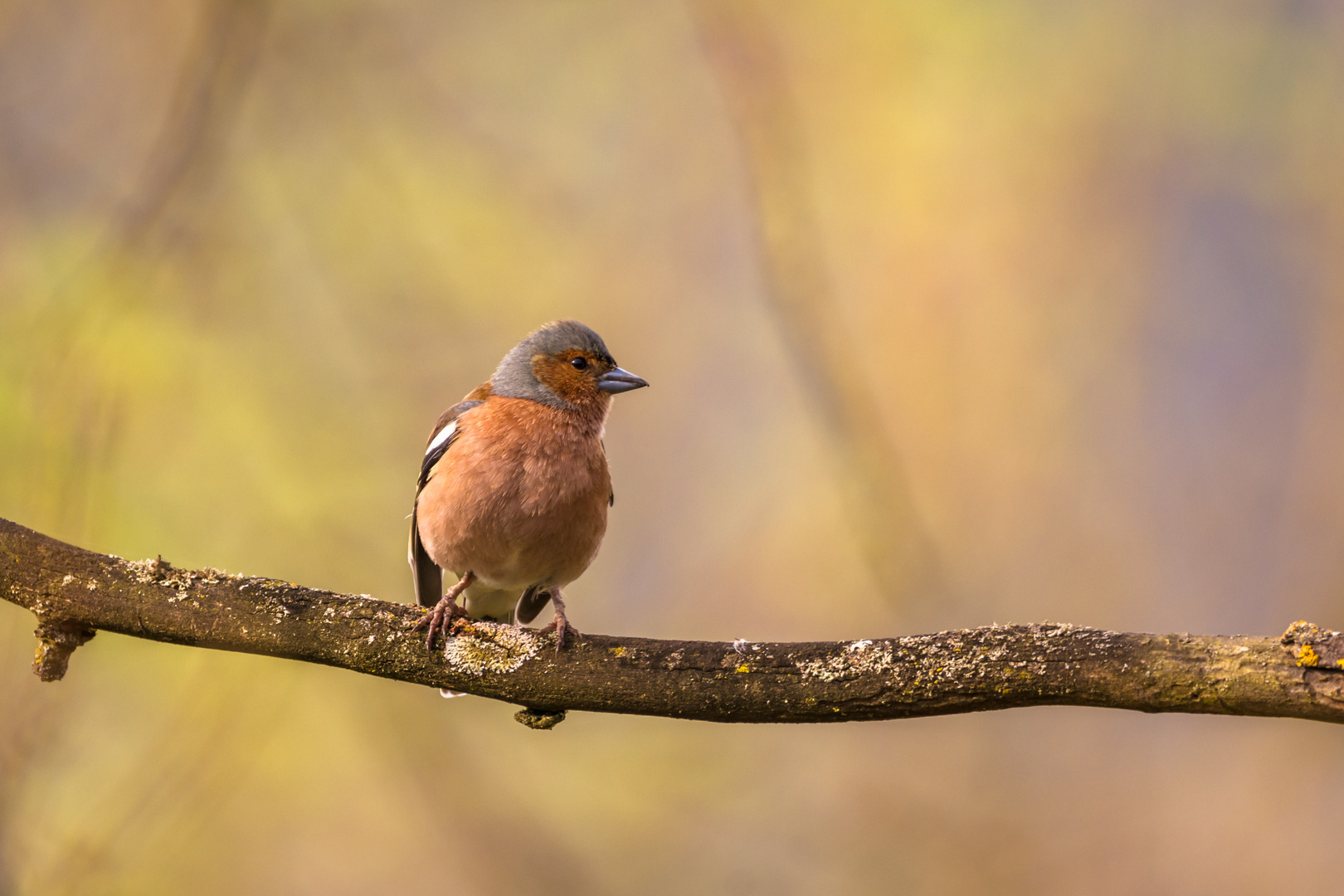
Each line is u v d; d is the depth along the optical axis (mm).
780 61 12875
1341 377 16078
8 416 10219
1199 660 5160
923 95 15406
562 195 15148
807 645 5867
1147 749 14469
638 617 15844
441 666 6219
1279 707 5012
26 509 10102
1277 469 16125
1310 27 15602
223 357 12469
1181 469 16219
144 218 10875
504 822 13297
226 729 11305
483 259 14195
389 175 13578
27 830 10023
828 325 12789
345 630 6301
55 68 13297
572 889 13289
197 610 6309
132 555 11062
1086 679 5309
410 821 13727
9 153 12773
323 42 13320
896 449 15055
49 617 6324
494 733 13828
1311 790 13875
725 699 5836
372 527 12812
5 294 11500
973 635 5598
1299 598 15555
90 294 10625
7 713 9344
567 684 6047
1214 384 16500
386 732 13016
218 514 12000
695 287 16516
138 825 10672
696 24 12773
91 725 11086
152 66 13391
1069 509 15852
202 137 11062
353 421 13172
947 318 16094
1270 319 16562
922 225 16031
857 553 15742
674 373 16688
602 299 15672
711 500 16500
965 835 13828
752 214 12688
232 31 11109
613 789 13945
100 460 10398
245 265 12938
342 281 13617
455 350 13828
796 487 16344
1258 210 16578
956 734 14523
